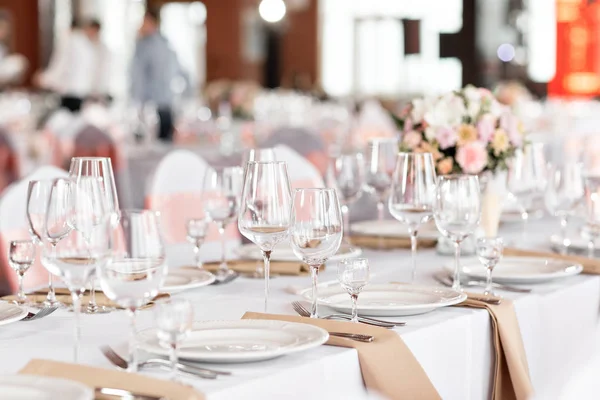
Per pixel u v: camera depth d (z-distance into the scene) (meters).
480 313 1.89
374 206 3.65
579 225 3.30
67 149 6.88
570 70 14.36
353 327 1.68
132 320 1.43
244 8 19.34
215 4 19.38
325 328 1.69
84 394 1.23
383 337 1.63
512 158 2.78
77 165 1.96
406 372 1.59
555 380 2.17
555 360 2.17
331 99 13.47
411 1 18.00
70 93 10.41
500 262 2.45
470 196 2.10
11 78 16.08
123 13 17.27
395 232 2.91
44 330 1.75
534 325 2.08
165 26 18.48
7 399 1.24
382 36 18.91
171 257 2.72
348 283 1.78
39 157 6.84
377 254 2.72
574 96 14.33
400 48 18.66
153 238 1.40
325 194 1.79
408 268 2.47
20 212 2.70
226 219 2.39
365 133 8.73
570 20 14.27
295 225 1.79
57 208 1.61
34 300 2.03
